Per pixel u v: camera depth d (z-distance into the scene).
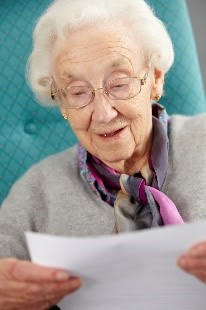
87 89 1.07
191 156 1.19
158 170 1.17
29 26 1.52
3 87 1.51
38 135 1.54
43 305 0.96
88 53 1.04
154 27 1.10
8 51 1.51
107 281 0.90
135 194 1.16
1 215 1.27
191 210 1.13
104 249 0.82
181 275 0.88
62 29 1.07
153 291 0.91
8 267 0.90
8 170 1.50
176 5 1.55
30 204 1.27
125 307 0.95
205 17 2.02
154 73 1.14
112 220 1.18
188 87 1.54
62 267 0.87
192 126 1.24
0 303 0.97
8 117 1.52
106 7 1.08
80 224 1.20
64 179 1.27
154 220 1.12
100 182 1.21
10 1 1.54
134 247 0.82
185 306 0.94
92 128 1.09
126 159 1.16
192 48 1.56
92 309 0.98
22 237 1.25
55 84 1.14
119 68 1.05
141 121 1.10
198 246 0.81
